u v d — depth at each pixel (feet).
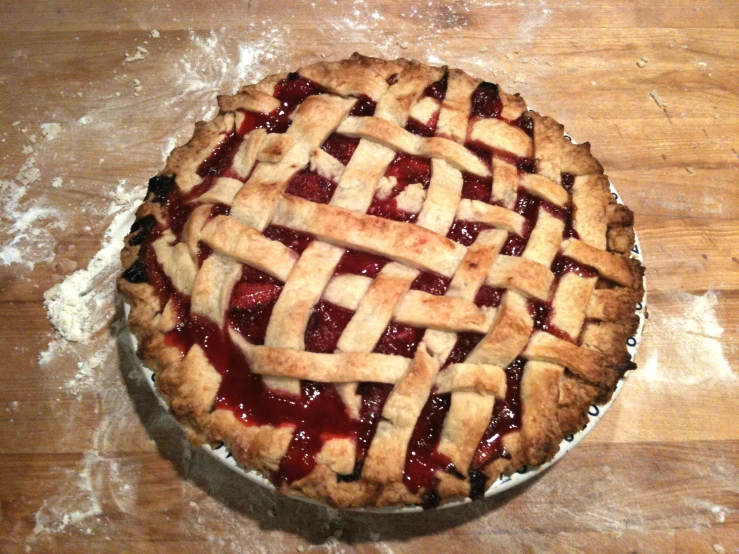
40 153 1.49
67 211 1.42
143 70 1.58
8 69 1.59
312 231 1.01
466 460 0.94
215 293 1.02
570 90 1.57
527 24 1.64
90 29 1.63
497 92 1.22
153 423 1.24
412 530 1.16
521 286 0.99
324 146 1.13
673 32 1.64
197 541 1.16
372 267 1.01
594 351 1.01
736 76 1.59
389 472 0.93
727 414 1.25
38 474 1.20
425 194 1.06
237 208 1.05
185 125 1.52
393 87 1.18
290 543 1.16
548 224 1.06
